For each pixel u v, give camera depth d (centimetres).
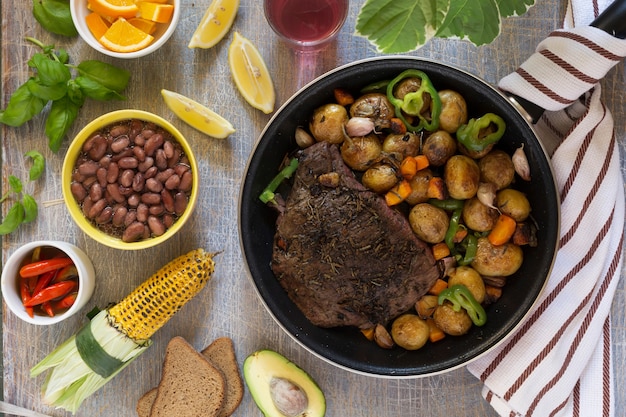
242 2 87
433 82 80
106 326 84
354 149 80
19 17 88
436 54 86
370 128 79
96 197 82
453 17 63
